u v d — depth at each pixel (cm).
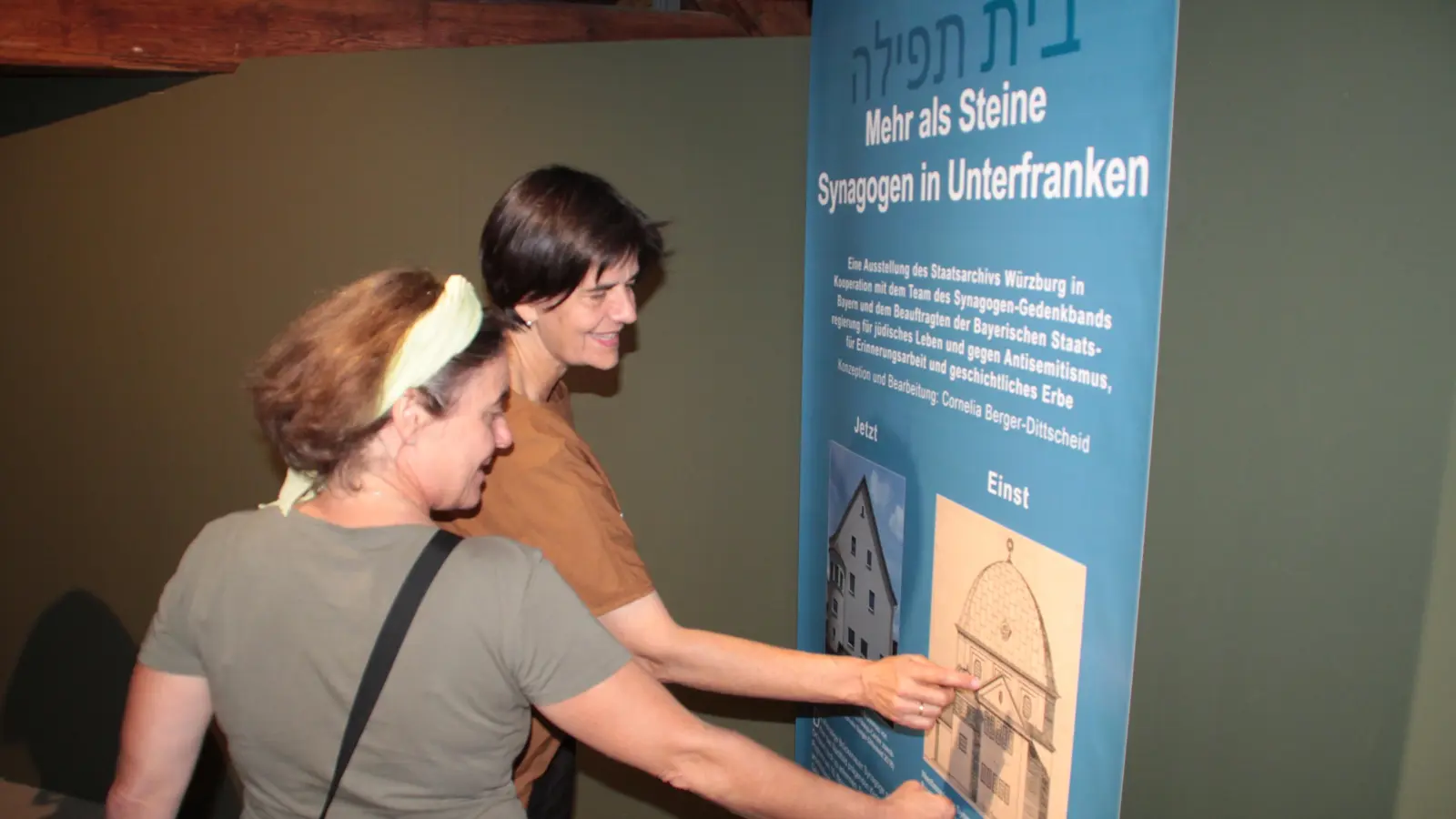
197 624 106
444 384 103
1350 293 110
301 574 102
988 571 138
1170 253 129
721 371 238
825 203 179
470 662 101
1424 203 103
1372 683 114
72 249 295
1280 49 113
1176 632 136
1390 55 104
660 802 261
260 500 285
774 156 226
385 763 102
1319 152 111
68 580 320
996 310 131
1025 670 133
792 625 252
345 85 250
